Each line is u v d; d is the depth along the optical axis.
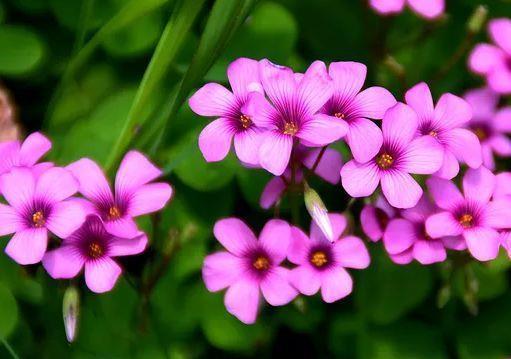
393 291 0.37
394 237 0.33
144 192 0.33
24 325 0.36
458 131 0.33
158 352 0.36
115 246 0.33
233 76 0.33
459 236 0.33
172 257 0.36
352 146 0.32
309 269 0.33
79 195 0.34
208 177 0.36
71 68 0.36
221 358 0.37
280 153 0.32
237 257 0.33
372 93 0.33
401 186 0.32
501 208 0.33
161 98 0.37
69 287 0.33
